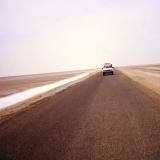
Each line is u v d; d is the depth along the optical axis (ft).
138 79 86.33
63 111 35.96
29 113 37.60
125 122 25.34
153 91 48.65
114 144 18.72
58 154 17.74
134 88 57.77
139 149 17.10
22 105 49.14
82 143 19.71
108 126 24.34
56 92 69.10
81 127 25.02
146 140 18.92
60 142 20.61
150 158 15.30
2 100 61.93
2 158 18.25
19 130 26.71
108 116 29.12
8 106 48.11
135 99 40.65
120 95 47.62
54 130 24.99
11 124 30.48
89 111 33.65
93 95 51.80
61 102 46.37
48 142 21.02
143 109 31.42
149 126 22.89
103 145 18.72
